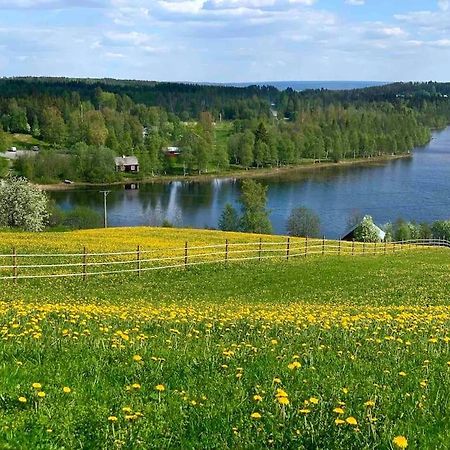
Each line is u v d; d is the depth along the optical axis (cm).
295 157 19238
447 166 19275
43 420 728
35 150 18950
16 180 8269
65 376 941
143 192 14538
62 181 15312
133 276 3341
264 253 4369
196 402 822
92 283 3106
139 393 866
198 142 17588
